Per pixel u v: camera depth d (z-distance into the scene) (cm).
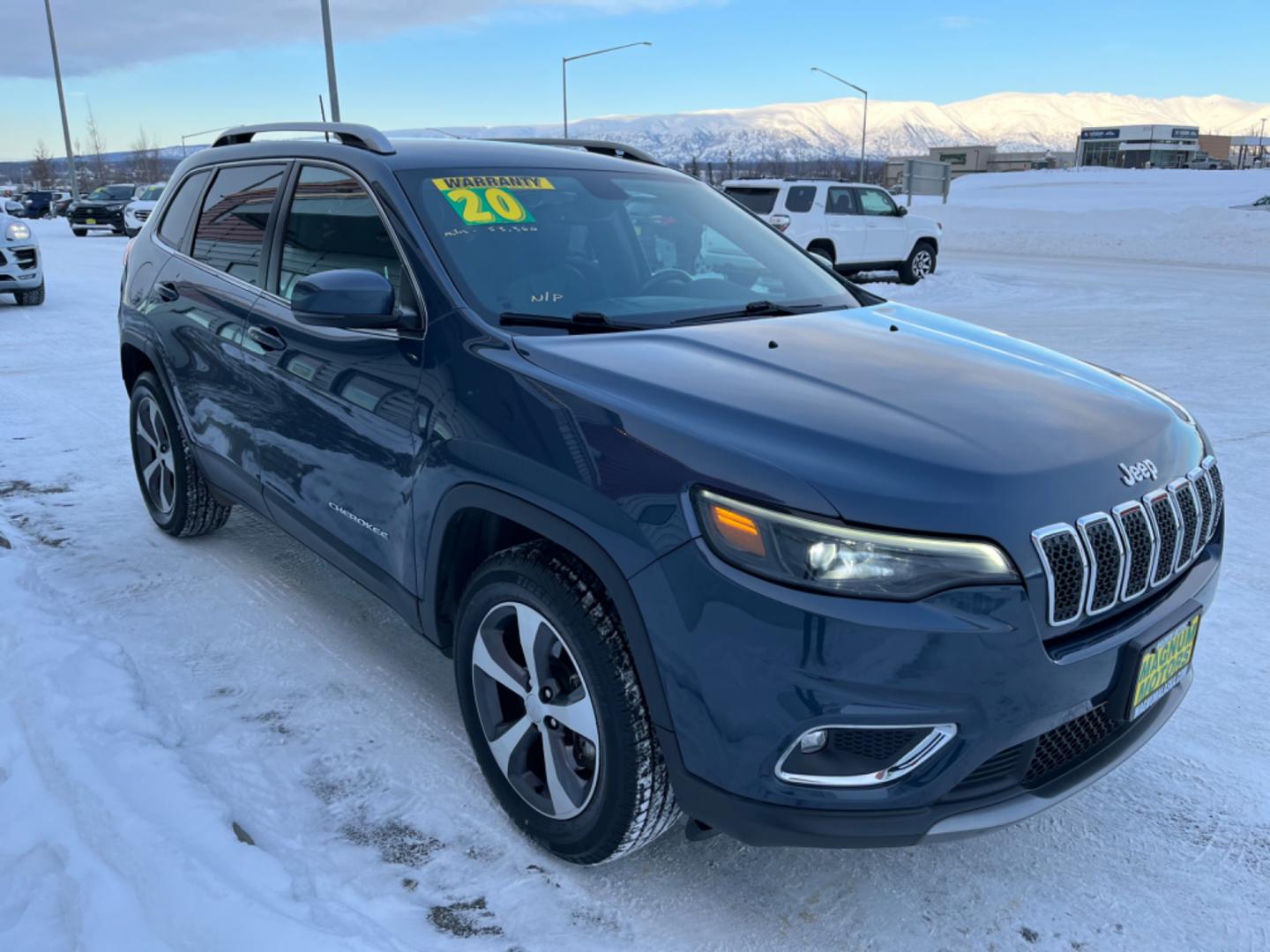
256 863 241
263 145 392
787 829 209
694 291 329
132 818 249
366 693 335
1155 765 303
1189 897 247
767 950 230
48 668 324
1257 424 702
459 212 307
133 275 465
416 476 274
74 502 522
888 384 250
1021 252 2797
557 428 235
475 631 264
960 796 214
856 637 196
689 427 221
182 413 422
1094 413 247
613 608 229
